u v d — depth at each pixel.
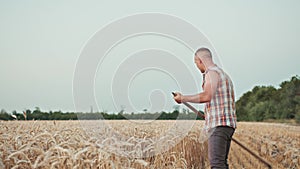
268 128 21.03
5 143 5.00
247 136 16.94
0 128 6.77
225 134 5.14
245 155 10.65
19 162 4.30
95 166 4.50
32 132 6.31
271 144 12.29
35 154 4.74
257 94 49.00
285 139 14.71
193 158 7.67
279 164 9.30
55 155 4.54
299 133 17.31
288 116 43.28
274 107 44.94
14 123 7.40
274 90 46.91
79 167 4.32
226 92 5.20
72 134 6.16
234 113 5.27
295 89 43.66
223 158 5.11
